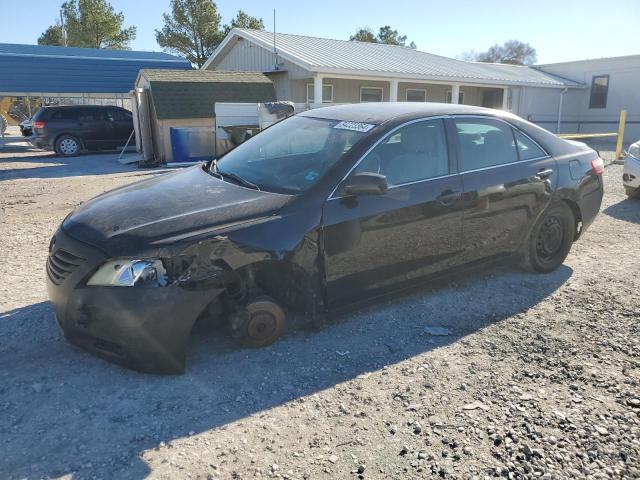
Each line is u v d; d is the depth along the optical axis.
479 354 3.67
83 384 3.25
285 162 4.12
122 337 3.16
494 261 4.73
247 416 2.97
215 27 43.59
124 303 3.11
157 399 3.11
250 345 3.66
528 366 3.52
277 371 3.43
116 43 47.31
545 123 26.95
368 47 24.70
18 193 10.13
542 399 3.14
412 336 3.92
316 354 3.65
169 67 28.59
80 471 2.53
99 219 3.50
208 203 3.62
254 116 15.26
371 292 4.00
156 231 3.26
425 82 21.25
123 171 14.14
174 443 2.74
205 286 3.27
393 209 3.94
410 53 25.83
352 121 4.29
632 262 5.61
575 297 4.65
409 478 2.51
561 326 4.09
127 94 27.98
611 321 4.18
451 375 3.40
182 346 3.28
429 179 4.20
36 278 5.08
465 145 4.48
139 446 2.71
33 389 3.19
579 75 27.69
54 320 4.11
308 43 22.25
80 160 17.41
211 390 3.21
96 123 19.25
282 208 3.58
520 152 4.84
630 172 8.34
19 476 2.49
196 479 2.49
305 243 3.57
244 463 2.60
